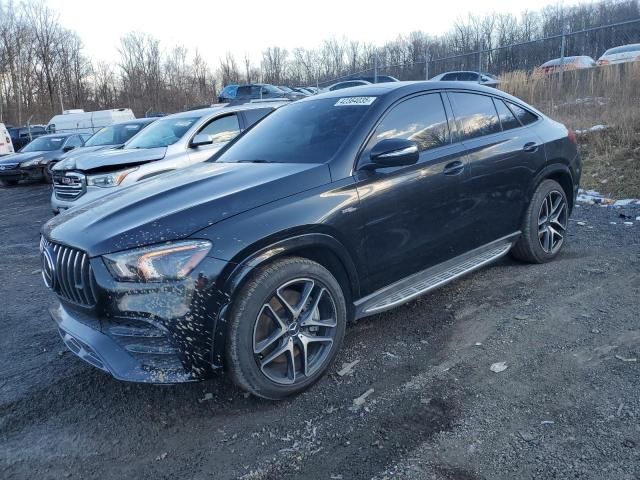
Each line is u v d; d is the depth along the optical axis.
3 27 51.88
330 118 3.71
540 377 2.92
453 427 2.55
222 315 2.62
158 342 2.64
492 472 2.23
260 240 2.72
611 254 4.89
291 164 3.32
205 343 2.61
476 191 3.95
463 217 3.87
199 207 2.78
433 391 2.87
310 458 2.42
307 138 3.62
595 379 2.85
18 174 15.48
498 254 4.29
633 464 2.20
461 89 4.15
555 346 3.25
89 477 2.41
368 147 3.38
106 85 55.56
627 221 6.11
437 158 3.70
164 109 48.06
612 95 11.58
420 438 2.49
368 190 3.25
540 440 2.40
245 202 2.84
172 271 2.56
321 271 2.98
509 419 2.57
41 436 2.74
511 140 4.32
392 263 3.42
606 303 3.80
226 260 2.62
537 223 4.59
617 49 14.79
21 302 4.96
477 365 3.11
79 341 2.81
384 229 3.33
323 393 2.95
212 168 3.63
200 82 51.50
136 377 2.60
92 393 3.14
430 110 3.84
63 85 55.97
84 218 3.00
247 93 24.97
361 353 3.37
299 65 48.06
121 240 2.64
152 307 2.56
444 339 3.48
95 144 11.13
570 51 15.12
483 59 18.00
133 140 8.45
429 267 3.72
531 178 4.46
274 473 2.34
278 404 2.88
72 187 7.69
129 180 7.15
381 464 2.34
